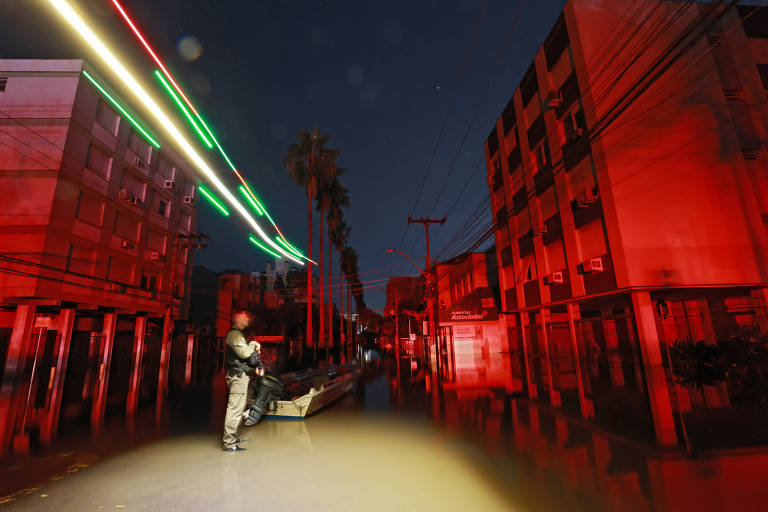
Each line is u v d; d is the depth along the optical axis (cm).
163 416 953
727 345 1138
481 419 890
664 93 1329
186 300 3061
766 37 1409
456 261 3378
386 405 1093
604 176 1298
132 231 2323
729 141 1314
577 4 1425
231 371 657
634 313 1234
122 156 2211
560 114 1605
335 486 481
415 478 511
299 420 890
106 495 452
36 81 1800
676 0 1383
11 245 1627
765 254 1245
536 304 1942
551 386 1400
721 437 689
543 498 448
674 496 454
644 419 851
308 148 3669
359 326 8994
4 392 1322
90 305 1850
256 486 480
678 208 1259
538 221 1873
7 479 505
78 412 1009
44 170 1717
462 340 2734
